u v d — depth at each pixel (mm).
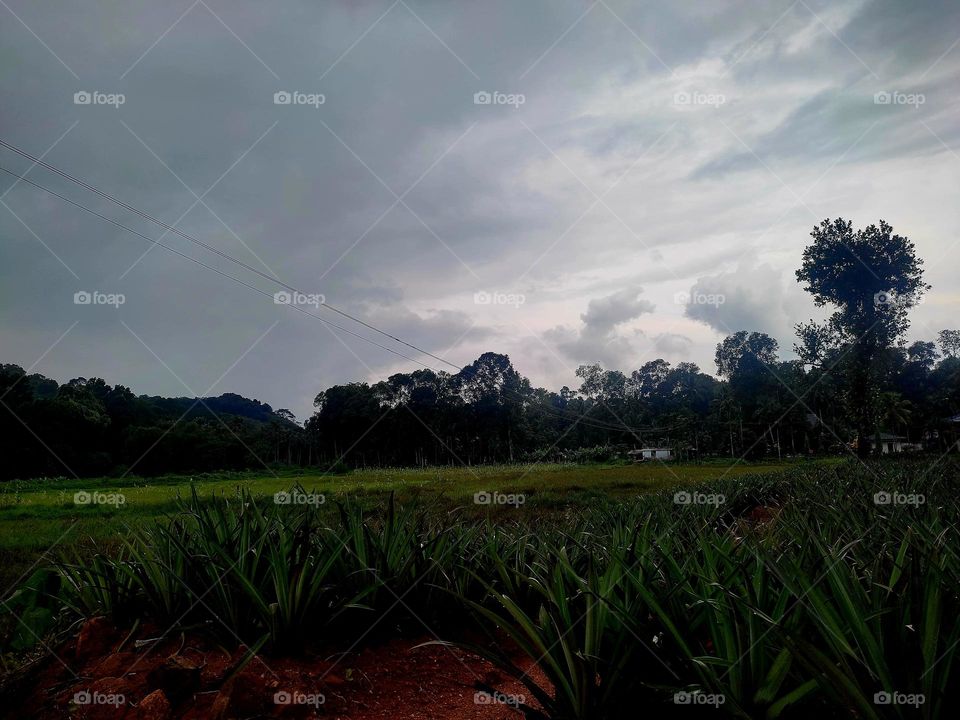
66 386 59625
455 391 77188
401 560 4418
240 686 2977
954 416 67875
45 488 35250
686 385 89250
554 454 81500
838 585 2451
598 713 2613
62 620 4191
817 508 6293
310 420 75000
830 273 43844
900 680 2225
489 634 3967
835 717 2336
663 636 2828
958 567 2809
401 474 47562
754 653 2400
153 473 55062
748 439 71375
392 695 3406
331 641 3895
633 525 5535
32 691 3164
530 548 5148
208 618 3830
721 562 3604
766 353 62969
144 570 3996
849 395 45062
